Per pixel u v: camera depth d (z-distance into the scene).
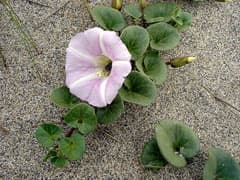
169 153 0.17
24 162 0.18
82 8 0.21
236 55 0.21
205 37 0.21
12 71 0.20
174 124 0.18
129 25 0.21
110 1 0.22
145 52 0.19
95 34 0.17
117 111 0.18
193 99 0.20
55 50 0.20
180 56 0.21
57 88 0.18
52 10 0.21
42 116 0.19
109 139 0.18
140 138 0.18
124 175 0.18
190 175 0.18
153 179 0.18
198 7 0.22
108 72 0.18
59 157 0.17
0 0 0.20
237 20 0.22
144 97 0.18
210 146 0.19
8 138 0.18
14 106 0.19
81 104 0.17
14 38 0.20
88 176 0.18
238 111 0.19
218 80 0.20
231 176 0.17
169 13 0.20
